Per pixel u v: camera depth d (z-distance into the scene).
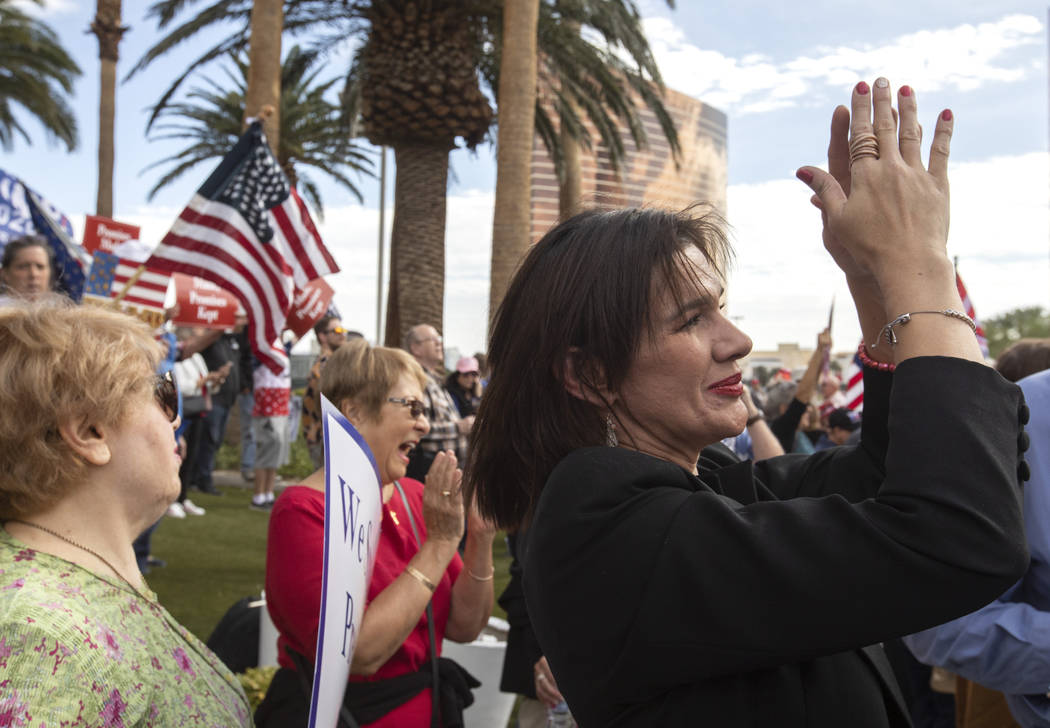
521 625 2.67
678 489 1.03
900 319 0.96
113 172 17.16
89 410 1.19
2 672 1.00
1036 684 1.62
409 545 2.22
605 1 12.23
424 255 11.79
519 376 1.17
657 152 48.56
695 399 1.10
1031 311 38.41
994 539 0.85
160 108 14.63
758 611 0.91
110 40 17.12
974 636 1.67
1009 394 0.94
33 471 1.16
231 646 3.14
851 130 1.04
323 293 6.09
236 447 14.60
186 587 5.62
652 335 1.08
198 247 4.76
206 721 1.22
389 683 2.05
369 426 2.20
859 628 0.89
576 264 1.12
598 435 1.13
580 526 1.01
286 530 2.00
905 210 0.98
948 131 1.03
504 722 3.22
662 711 0.99
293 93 20.55
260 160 4.87
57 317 1.23
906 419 0.92
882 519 0.90
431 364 6.08
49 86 22.16
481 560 2.29
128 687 1.10
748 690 0.99
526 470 1.19
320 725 1.39
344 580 1.53
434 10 11.57
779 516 0.95
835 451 1.39
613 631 0.98
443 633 2.29
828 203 1.04
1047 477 1.68
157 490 1.27
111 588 1.18
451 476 2.02
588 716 1.03
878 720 1.03
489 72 13.61
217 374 7.88
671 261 1.09
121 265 5.07
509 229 9.85
